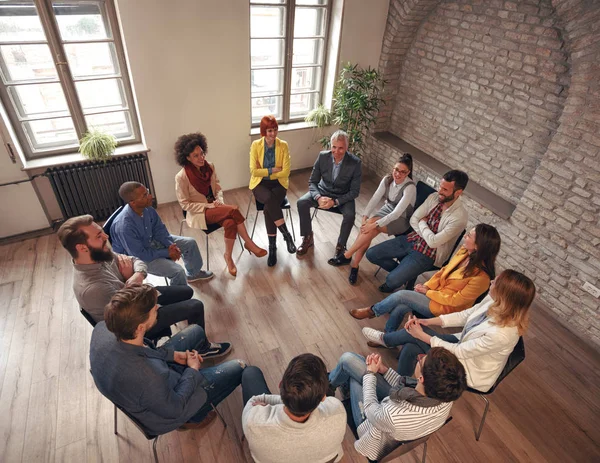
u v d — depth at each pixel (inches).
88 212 145.3
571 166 108.4
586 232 107.9
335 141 122.4
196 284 121.6
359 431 66.4
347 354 76.9
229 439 82.5
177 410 62.2
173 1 122.4
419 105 169.5
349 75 167.8
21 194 130.3
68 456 78.0
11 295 113.6
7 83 121.3
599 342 109.4
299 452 52.2
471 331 75.2
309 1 151.6
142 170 147.1
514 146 133.1
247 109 155.4
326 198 127.5
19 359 96.0
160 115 140.8
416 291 98.0
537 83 121.5
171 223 148.6
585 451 84.8
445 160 162.4
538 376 100.8
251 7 142.4
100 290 72.3
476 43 137.8
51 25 118.4
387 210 121.3
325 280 126.9
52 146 138.1
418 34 161.3
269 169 128.9
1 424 82.7
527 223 123.6
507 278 67.6
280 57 159.5
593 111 101.0
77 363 96.0
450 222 101.3
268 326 108.9
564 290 116.2
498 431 87.3
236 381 78.2
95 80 132.2
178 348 79.4
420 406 56.2
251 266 130.4
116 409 78.9
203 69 138.8
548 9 113.5
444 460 81.5
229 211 115.7
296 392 48.0
